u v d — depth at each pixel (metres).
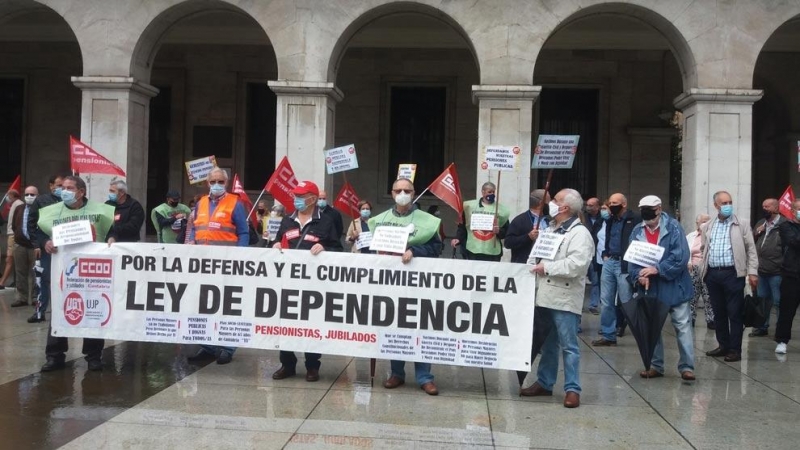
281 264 6.84
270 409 5.90
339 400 6.24
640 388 6.98
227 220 7.60
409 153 17.89
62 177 7.30
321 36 13.31
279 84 13.16
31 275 11.69
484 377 7.32
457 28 13.61
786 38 16.69
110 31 13.66
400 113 17.94
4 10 14.45
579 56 17.44
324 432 5.32
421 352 6.59
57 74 18.22
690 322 7.35
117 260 7.06
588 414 5.99
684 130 13.51
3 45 18.30
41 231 7.62
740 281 8.39
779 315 8.95
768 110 18.70
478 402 6.30
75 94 18.17
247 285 6.89
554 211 6.52
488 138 12.93
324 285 6.76
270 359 7.90
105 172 9.67
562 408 6.16
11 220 13.40
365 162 17.70
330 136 13.66
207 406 5.96
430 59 17.61
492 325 6.49
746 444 5.27
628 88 17.36
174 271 7.00
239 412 5.80
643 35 16.80
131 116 13.77
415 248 6.74
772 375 7.63
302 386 6.72
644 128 17.17
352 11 13.28
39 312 10.08
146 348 8.45
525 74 12.98
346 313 6.72
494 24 13.05
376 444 5.07
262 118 18.14
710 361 8.39
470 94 17.56
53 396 6.22
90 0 13.67
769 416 6.02
